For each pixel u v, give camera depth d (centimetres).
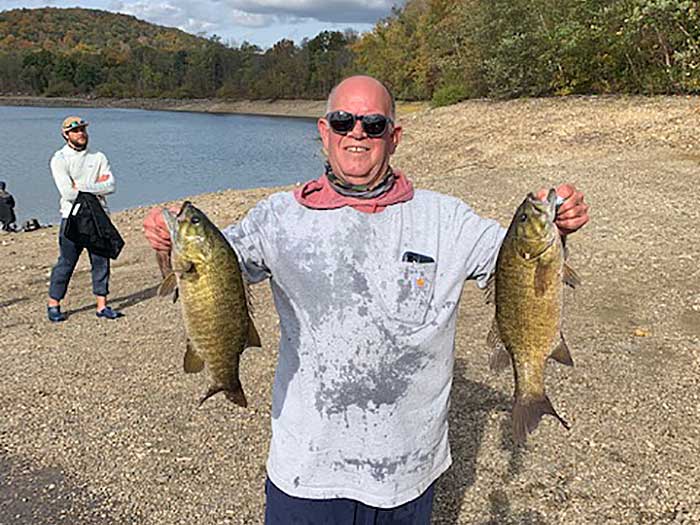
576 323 777
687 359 675
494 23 3612
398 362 290
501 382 637
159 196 2653
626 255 1030
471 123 2858
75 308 943
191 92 12775
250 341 301
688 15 2467
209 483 504
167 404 621
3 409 624
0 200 1758
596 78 3064
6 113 10131
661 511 457
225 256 285
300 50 11706
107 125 7400
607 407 588
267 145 4822
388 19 7331
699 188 1414
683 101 2388
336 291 289
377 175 296
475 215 306
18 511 480
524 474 500
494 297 301
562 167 1778
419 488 300
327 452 293
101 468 527
